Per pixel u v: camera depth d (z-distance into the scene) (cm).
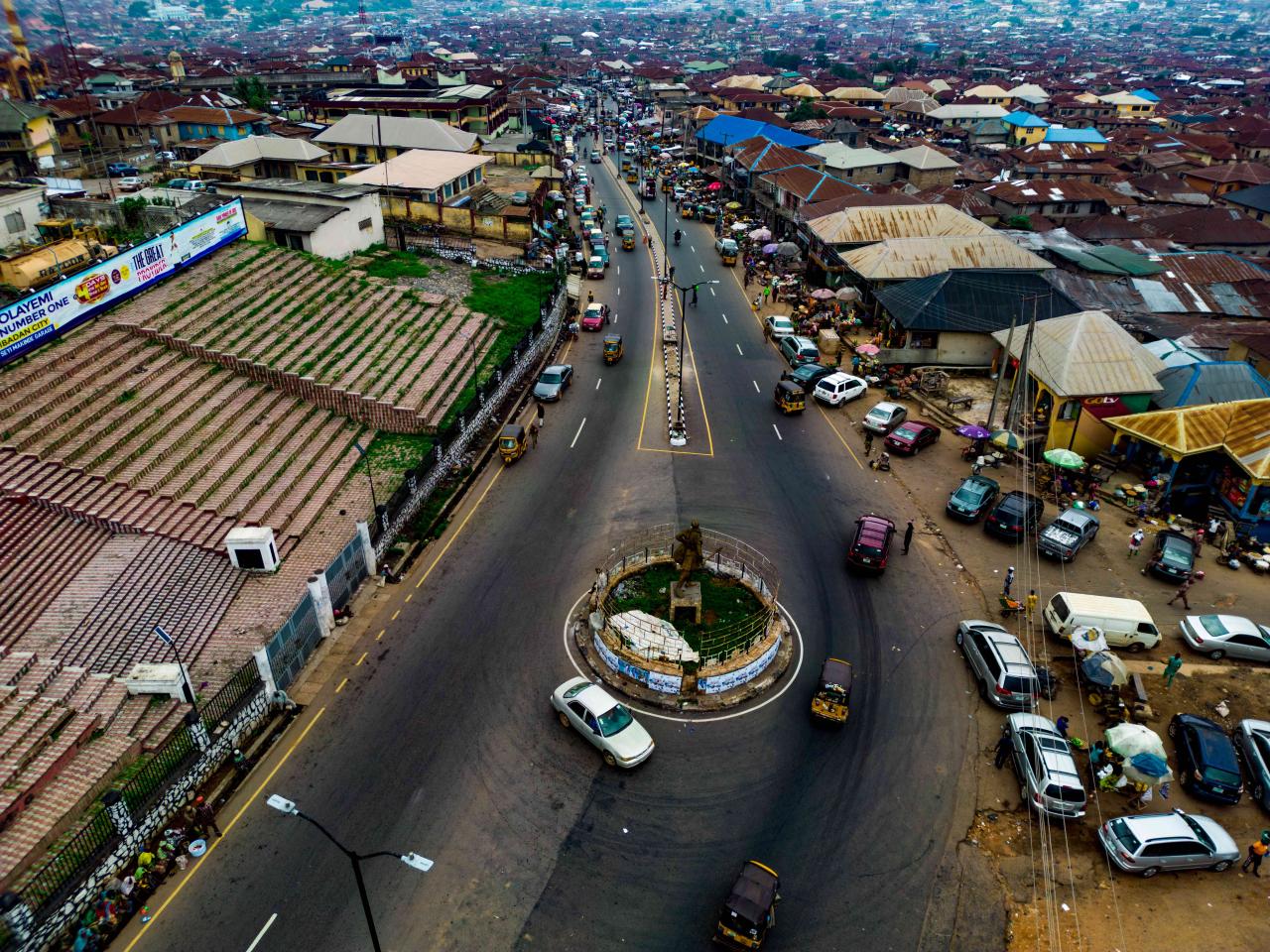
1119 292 5894
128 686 2428
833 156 10144
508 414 4769
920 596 3309
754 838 2277
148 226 5328
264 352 4219
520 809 2334
